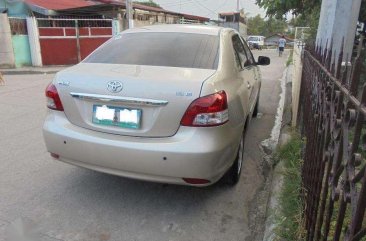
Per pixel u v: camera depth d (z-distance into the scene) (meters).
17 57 13.91
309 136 2.93
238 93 3.17
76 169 3.85
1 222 2.86
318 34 4.66
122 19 17.00
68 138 2.88
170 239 2.72
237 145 3.18
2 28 13.17
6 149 4.43
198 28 3.75
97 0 20.61
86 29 15.09
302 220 2.67
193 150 2.59
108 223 2.90
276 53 30.34
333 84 1.89
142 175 2.75
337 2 4.05
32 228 2.80
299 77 5.02
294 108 5.07
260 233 2.81
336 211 2.58
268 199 3.26
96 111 2.80
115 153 2.73
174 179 2.70
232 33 4.05
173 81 2.65
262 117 6.27
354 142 1.38
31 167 3.89
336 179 1.67
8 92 8.38
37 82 10.15
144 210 3.09
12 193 3.32
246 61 4.29
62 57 14.83
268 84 10.28
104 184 3.52
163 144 2.63
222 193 3.42
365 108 1.30
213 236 2.77
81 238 2.71
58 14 15.47
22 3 14.63
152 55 3.23
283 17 8.13
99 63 3.19
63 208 3.09
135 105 2.68
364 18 5.73
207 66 3.08
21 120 5.79
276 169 3.72
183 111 2.61
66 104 2.92
